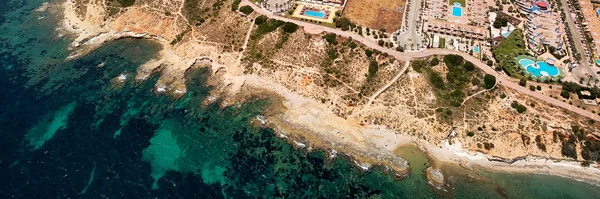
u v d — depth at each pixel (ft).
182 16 555.28
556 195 389.60
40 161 415.44
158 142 440.45
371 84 467.11
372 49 484.33
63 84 504.02
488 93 448.24
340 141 433.48
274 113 463.83
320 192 393.09
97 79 509.76
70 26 587.68
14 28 592.19
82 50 551.59
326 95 469.98
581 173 406.41
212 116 467.11
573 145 411.54
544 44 507.71
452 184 398.62
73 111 470.39
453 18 548.72
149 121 462.60
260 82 493.77
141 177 404.98
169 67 520.01
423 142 429.38
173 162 421.59
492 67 472.85
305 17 528.22
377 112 449.89
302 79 483.51
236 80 497.46
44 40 568.82
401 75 465.88
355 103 457.68
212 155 428.15
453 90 454.40
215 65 512.22
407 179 403.34
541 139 415.85
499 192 391.86
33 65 530.68
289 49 502.38
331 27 512.22
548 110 430.61
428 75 465.47
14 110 469.57
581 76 464.65
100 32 568.00
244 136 445.37
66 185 393.50
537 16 555.28
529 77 460.14
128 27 563.48
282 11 536.83
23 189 388.37
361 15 540.11
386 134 437.17
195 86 499.10
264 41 513.04
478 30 526.57
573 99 440.04
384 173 408.26
